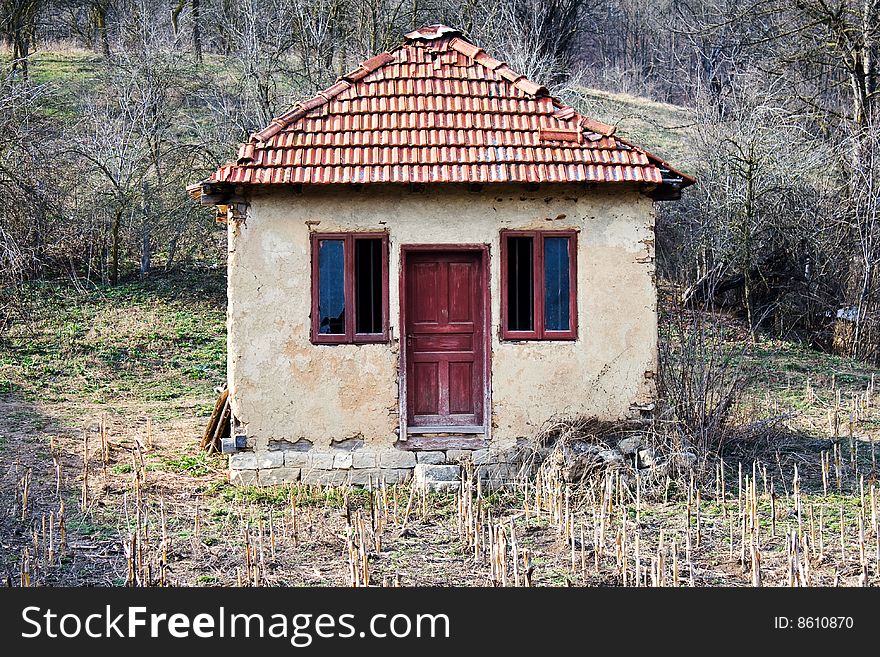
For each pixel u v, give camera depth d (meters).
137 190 25.52
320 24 26.41
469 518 9.17
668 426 11.61
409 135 11.36
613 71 52.00
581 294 11.52
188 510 10.47
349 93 11.82
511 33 30.53
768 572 8.40
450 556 8.98
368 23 26.52
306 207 11.29
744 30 33.81
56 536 9.47
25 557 7.93
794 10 26.52
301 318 11.31
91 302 23.31
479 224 11.44
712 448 12.46
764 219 23.81
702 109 27.89
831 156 24.73
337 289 11.38
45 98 29.44
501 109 11.76
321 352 11.34
